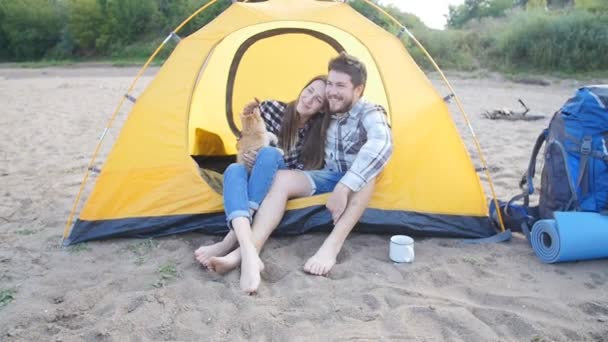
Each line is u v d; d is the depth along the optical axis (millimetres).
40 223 3705
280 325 2355
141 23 25859
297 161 3396
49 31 27188
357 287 2684
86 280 2822
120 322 2398
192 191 3316
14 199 4238
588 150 2955
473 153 5660
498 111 8062
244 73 4402
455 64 15836
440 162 3371
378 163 2934
